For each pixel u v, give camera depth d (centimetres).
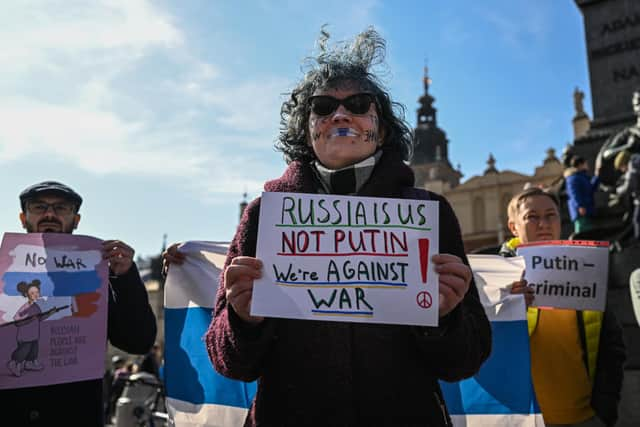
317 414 150
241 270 156
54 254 265
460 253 174
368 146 183
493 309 290
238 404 274
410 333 163
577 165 714
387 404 151
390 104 200
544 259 312
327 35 210
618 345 296
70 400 254
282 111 212
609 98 830
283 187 182
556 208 345
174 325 291
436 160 5366
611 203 682
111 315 281
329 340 157
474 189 3950
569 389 295
